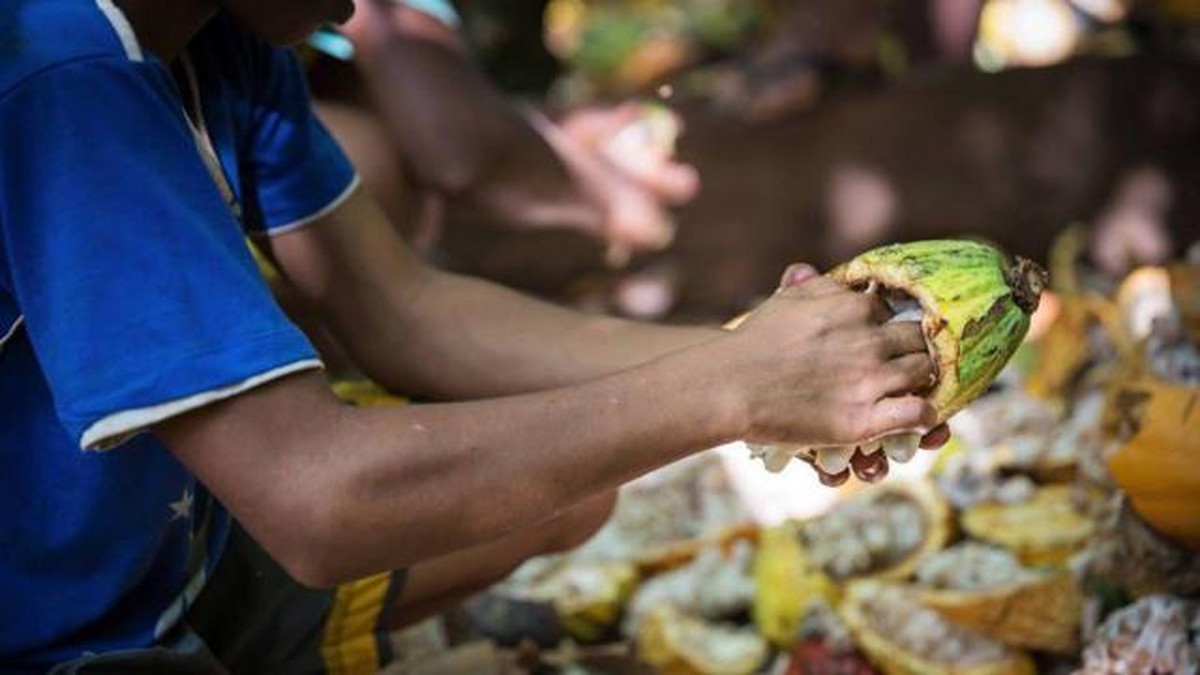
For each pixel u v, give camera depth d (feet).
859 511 13.15
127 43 8.84
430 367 11.27
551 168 16.21
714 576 13.50
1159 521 11.32
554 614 13.19
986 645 12.12
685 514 14.64
